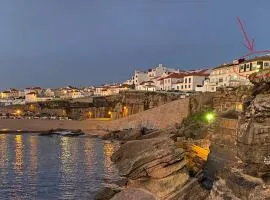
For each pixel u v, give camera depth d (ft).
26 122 490.49
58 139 368.07
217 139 131.44
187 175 116.88
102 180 168.76
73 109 599.57
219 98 308.60
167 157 115.24
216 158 125.39
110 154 258.37
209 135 180.14
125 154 210.79
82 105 594.24
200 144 177.17
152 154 117.39
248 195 61.57
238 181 65.16
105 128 438.81
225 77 442.09
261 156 63.26
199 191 107.65
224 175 71.15
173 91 531.91
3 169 196.54
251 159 64.80
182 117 378.94
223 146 125.80
